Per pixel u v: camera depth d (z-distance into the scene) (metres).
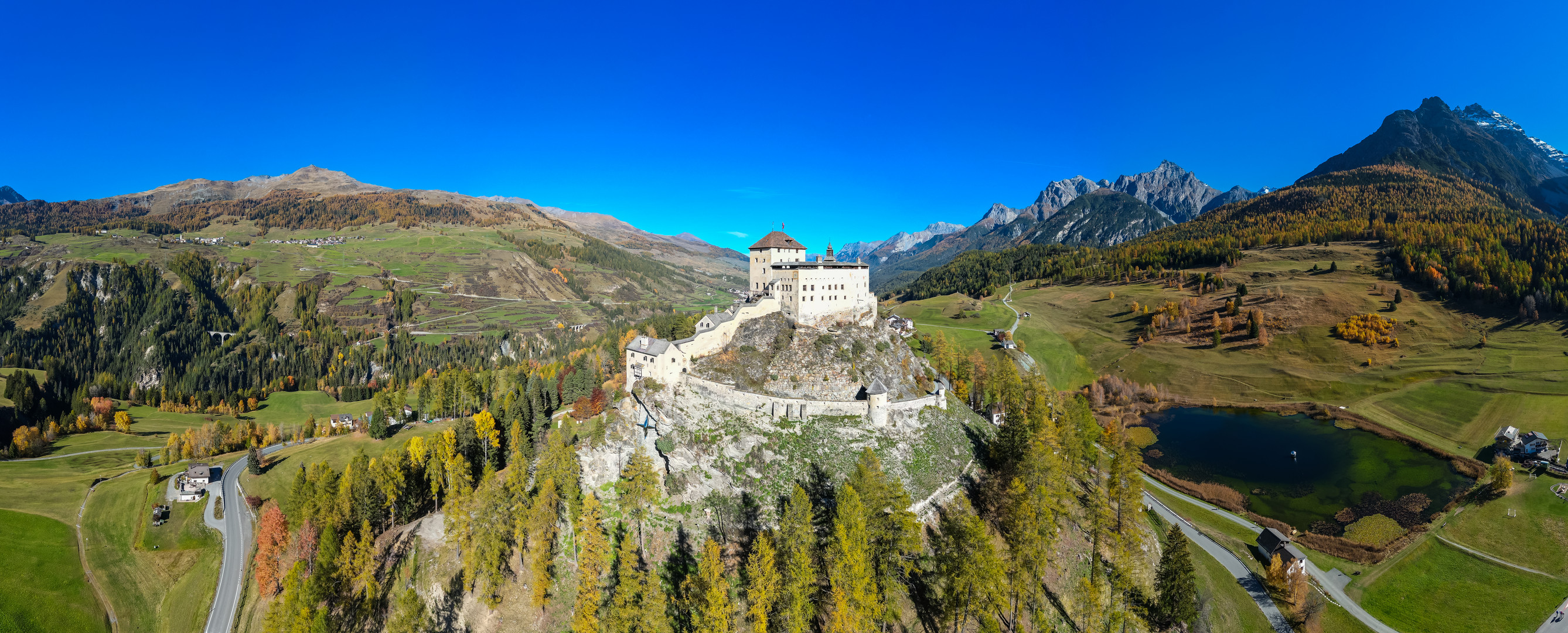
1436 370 173.00
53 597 97.25
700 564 71.00
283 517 100.12
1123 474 95.31
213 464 153.00
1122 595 85.12
